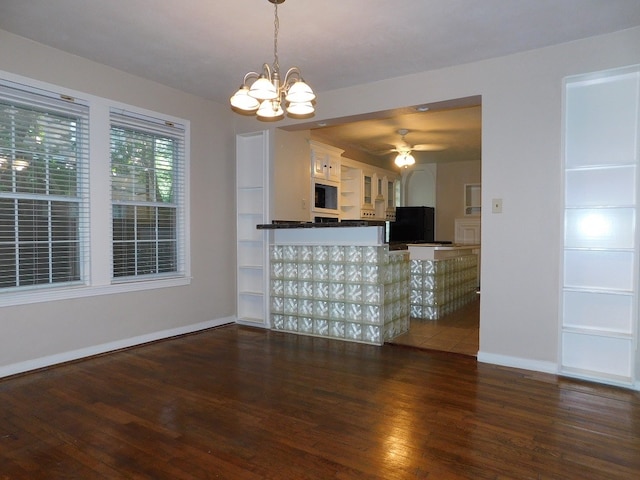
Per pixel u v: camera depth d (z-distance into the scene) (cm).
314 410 261
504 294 349
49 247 346
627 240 318
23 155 328
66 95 347
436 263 526
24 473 194
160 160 429
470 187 853
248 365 347
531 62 334
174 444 220
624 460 205
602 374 315
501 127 347
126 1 265
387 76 393
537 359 337
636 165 303
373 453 211
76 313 359
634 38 298
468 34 307
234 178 504
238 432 233
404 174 892
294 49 334
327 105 437
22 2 267
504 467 199
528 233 338
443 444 220
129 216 404
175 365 347
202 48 336
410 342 416
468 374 326
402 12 275
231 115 497
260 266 492
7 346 318
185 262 450
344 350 391
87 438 226
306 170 538
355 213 714
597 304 325
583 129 328
